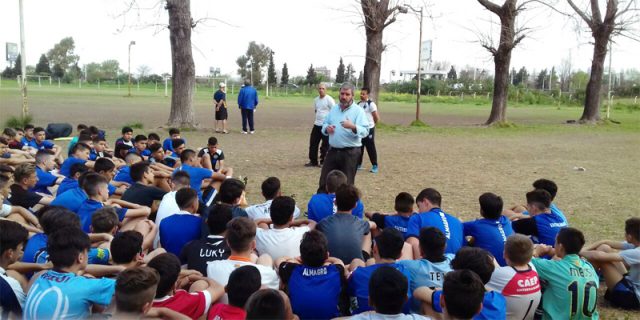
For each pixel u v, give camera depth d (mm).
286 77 103562
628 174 12258
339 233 4637
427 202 5141
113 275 3775
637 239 4777
